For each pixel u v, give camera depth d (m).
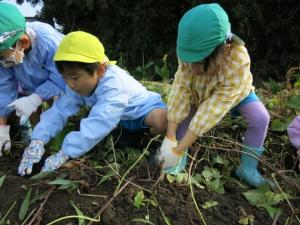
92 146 0.97
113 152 1.02
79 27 4.26
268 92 1.53
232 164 1.12
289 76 1.36
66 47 0.95
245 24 3.42
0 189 0.94
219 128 1.19
